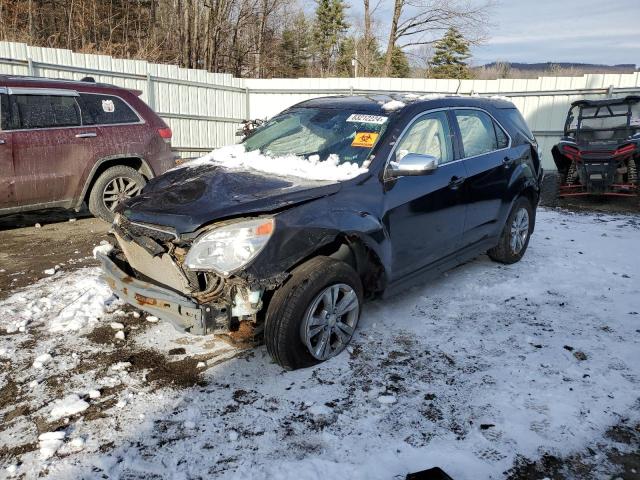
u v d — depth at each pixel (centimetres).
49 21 2250
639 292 495
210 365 354
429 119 450
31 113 641
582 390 327
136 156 729
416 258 426
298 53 3903
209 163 440
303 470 257
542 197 1066
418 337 397
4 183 618
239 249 305
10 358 360
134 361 359
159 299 322
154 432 286
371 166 387
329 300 347
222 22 2816
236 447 274
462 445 276
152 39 2569
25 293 473
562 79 1497
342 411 304
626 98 1015
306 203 338
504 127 546
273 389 326
